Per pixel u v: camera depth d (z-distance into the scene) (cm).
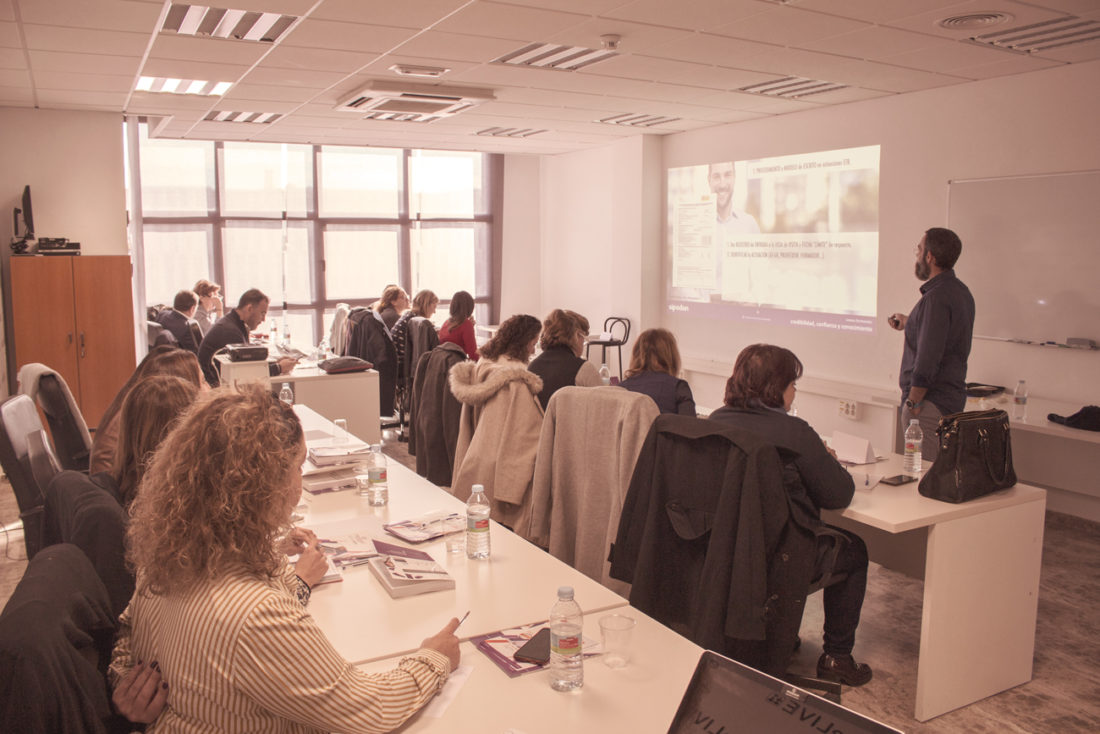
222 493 126
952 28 409
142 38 432
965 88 539
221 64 495
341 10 382
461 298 636
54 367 644
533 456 338
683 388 343
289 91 581
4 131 655
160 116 708
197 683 125
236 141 862
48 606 125
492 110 664
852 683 293
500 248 1038
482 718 144
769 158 698
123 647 147
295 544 209
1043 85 494
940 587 266
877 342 616
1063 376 491
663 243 828
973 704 281
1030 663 295
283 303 937
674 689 155
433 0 366
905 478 296
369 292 980
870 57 473
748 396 269
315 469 290
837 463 262
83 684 125
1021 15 384
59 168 673
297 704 126
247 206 909
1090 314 474
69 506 178
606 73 525
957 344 394
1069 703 283
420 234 998
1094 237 470
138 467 205
